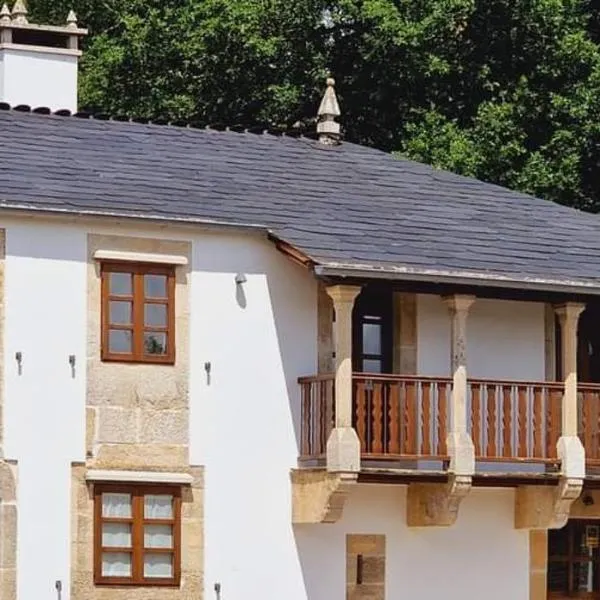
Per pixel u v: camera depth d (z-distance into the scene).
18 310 47.44
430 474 49.19
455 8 68.44
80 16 73.50
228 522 48.91
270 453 49.31
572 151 69.12
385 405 49.47
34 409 47.44
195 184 50.44
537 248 51.53
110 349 48.12
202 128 53.66
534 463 50.72
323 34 69.19
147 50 68.88
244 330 49.25
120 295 48.28
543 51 69.81
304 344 49.75
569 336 50.53
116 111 69.25
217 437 48.91
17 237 47.47
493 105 68.19
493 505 51.44
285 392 49.50
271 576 49.22
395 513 50.47
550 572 52.66
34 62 53.81
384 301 51.06
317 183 52.34
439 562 50.84
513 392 50.34
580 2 72.88
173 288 48.69
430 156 67.06
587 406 51.25
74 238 47.94
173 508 48.44
